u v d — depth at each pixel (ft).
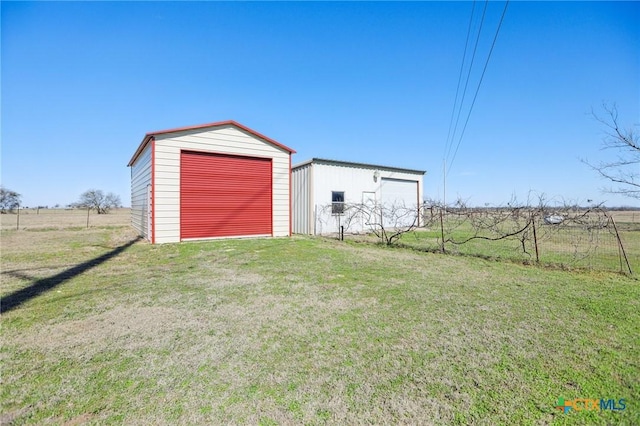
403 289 14.55
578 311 11.55
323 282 15.80
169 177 30.09
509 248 29.30
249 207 34.50
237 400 6.10
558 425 5.42
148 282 15.64
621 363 7.65
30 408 5.80
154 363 7.57
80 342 8.73
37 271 18.06
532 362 7.69
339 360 7.77
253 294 13.61
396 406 5.92
